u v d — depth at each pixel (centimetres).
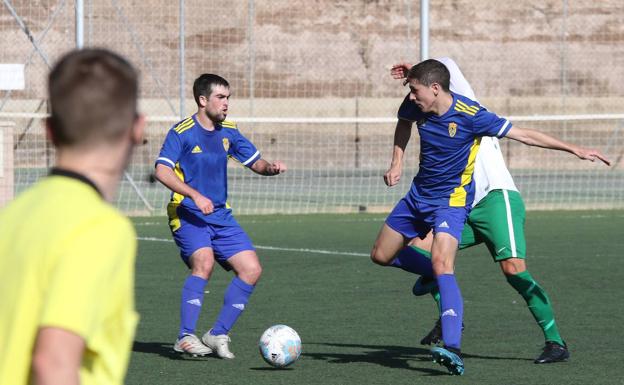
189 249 1659
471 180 1580
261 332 1875
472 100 1566
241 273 1662
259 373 1531
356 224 3734
